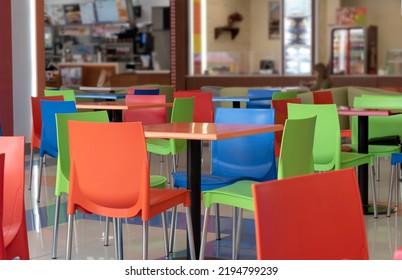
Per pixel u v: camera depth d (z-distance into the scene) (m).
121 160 3.31
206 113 7.54
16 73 9.31
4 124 9.14
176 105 6.02
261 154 4.22
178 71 15.02
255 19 19.75
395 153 5.33
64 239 4.75
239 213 4.04
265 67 16.05
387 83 14.20
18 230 2.72
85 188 3.44
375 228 5.02
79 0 15.38
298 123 3.67
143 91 8.65
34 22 9.51
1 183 2.31
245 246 4.52
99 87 12.03
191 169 3.76
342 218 1.82
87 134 3.37
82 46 15.23
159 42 15.14
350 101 9.01
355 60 16.75
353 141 6.15
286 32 16.64
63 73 14.09
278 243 1.65
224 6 18.45
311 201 1.75
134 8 15.39
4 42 9.13
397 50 14.51
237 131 3.52
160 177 4.09
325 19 17.72
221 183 3.96
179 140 5.81
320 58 17.55
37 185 6.82
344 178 1.85
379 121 6.39
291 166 3.67
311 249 1.73
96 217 5.46
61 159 4.14
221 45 18.38
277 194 1.66
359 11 17.70
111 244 4.61
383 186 6.77
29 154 9.34
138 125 3.24
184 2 14.97
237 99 7.73
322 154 4.82
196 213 3.81
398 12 18.81
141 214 3.31
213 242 4.63
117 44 15.11
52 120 5.63
